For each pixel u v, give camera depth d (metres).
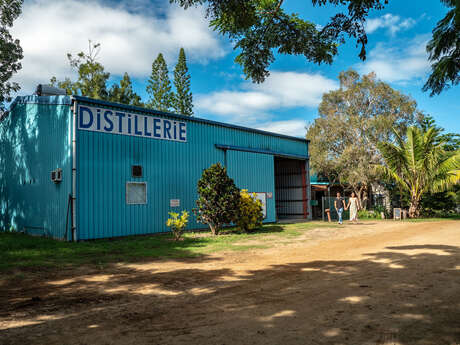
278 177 25.83
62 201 12.42
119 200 13.14
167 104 48.06
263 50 7.60
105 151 12.88
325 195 32.25
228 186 14.04
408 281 5.45
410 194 26.62
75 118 12.15
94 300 4.86
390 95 34.81
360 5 5.59
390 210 28.56
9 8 20.17
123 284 5.84
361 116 35.25
